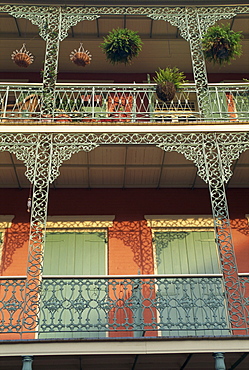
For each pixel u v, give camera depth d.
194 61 9.05
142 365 7.90
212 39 8.85
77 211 9.91
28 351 6.09
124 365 7.89
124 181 9.96
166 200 10.10
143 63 11.52
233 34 8.99
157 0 9.34
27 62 9.40
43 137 7.89
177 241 9.71
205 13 9.45
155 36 10.81
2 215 9.73
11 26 10.41
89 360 7.30
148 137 7.99
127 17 10.24
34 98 9.16
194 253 9.58
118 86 8.73
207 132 7.96
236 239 9.68
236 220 9.87
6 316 8.65
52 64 8.81
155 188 10.23
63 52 11.13
